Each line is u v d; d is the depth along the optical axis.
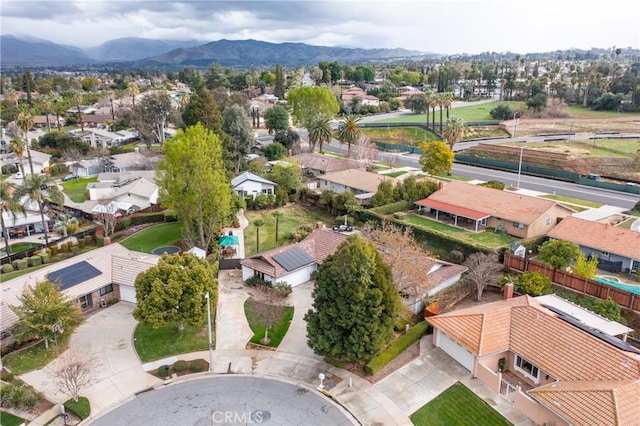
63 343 37.78
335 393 32.12
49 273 43.78
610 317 38.19
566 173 87.19
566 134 125.81
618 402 26.23
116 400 31.45
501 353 34.09
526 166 93.25
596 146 109.56
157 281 36.78
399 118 157.00
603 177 88.75
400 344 36.50
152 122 118.81
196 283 37.88
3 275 53.03
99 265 46.38
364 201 70.81
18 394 30.23
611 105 154.38
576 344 31.72
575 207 68.69
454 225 62.34
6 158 104.50
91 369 34.53
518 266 47.88
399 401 31.33
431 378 33.56
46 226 63.16
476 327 34.47
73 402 30.80
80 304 42.50
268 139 128.12
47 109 139.12
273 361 35.78
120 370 34.62
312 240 52.69
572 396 27.45
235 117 95.62
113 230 63.19
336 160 91.62
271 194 73.94
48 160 105.44
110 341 38.44
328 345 32.81
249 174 74.38
